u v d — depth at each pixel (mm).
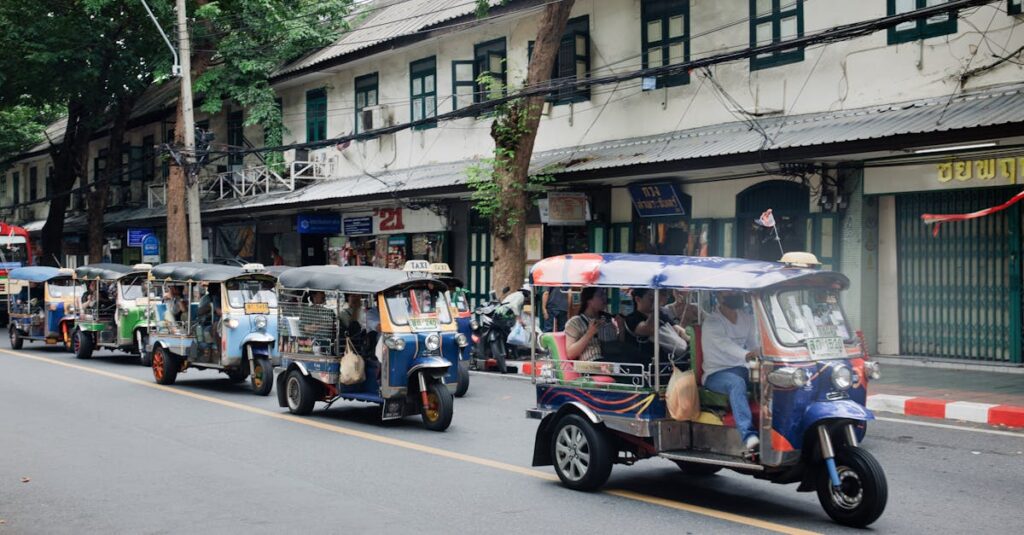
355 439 10641
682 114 18625
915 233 15281
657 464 9156
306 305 12273
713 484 8258
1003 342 14289
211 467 9195
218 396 14297
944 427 10586
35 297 22484
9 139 44688
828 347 7102
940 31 14461
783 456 6762
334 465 9234
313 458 9586
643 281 7609
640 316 8586
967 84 14125
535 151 22094
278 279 12859
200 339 15273
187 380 16391
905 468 8609
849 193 15680
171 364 15695
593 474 7852
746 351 7262
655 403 7531
